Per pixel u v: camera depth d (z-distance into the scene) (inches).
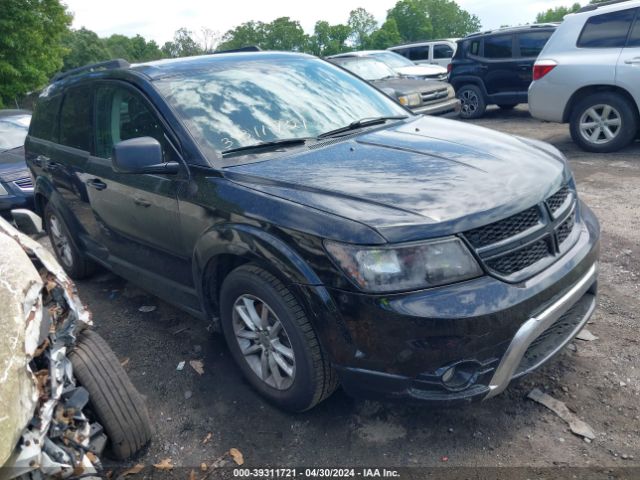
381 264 90.7
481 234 95.5
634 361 123.5
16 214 136.8
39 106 206.1
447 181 104.1
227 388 129.4
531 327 95.8
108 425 102.5
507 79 461.7
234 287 115.8
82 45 3383.4
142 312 172.7
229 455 108.8
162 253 138.9
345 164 115.3
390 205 96.8
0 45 801.6
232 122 132.2
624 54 283.6
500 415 111.7
